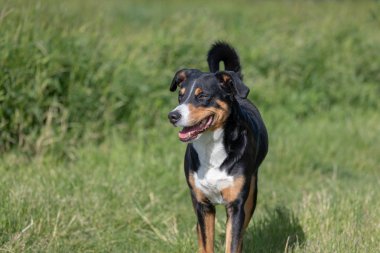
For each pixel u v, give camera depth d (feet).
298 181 30.76
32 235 22.07
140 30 46.75
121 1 81.71
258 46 43.75
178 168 29.32
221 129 19.44
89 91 32.19
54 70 31.48
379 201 24.88
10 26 31.94
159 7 79.15
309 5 58.59
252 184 21.03
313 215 23.53
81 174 27.53
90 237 23.38
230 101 19.75
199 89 19.48
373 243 21.30
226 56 23.49
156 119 34.30
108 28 42.27
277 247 22.36
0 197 23.18
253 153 20.13
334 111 41.19
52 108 31.09
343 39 48.24
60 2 39.24
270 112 38.32
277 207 25.67
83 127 31.89
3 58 30.07
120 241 23.52
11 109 29.91
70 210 23.93
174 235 23.49
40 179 26.32
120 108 33.60
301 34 47.42
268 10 64.49
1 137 29.73
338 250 20.59
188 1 87.15
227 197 19.86
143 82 34.73
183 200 27.30
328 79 43.47
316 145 34.71
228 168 19.53
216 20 56.03
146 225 24.79
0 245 21.18
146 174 28.32
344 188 28.17
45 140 29.91
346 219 23.36
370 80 45.60
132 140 32.89
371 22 53.42
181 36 41.32
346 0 60.13
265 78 41.45
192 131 19.16
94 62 33.55
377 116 41.22
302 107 40.16
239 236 19.88
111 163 29.09
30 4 33.58
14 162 28.55
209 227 20.43
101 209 24.54
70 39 33.53
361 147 35.45
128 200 25.61
